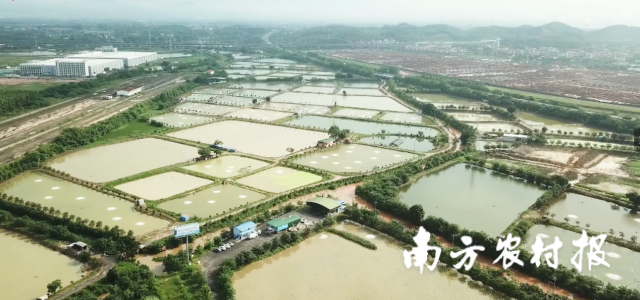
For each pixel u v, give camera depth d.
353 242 94.56
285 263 86.00
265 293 75.62
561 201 119.88
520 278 80.62
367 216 102.50
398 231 95.94
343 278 80.56
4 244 91.00
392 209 108.44
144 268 79.31
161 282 76.88
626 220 108.12
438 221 98.19
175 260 80.50
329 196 117.38
